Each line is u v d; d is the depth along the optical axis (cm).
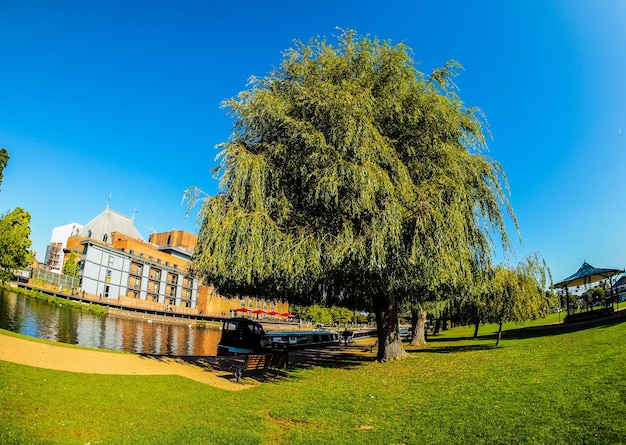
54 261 14350
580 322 3541
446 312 3994
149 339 4519
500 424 834
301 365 2084
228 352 2319
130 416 913
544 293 2903
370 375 1686
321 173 1450
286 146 1586
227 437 830
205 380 1479
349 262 1455
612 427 731
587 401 905
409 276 1609
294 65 1686
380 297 2197
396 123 1617
